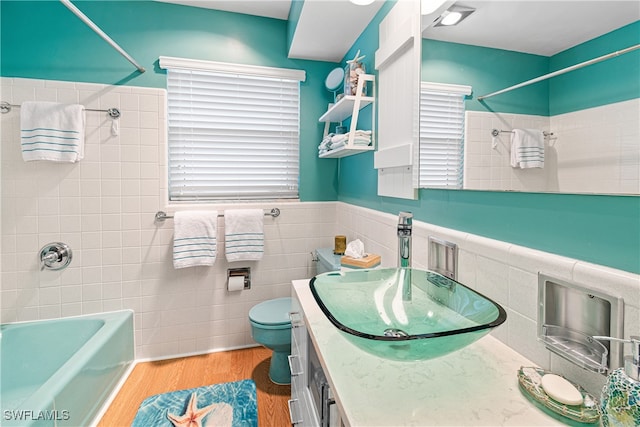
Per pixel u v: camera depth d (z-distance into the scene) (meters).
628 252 0.58
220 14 2.29
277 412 1.65
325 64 2.54
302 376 1.15
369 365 0.77
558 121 0.70
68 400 1.37
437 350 0.65
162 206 2.16
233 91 2.38
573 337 0.67
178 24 2.20
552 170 0.72
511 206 0.85
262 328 1.83
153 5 2.16
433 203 1.22
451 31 1.09
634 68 0.56
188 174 2.34
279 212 2.44
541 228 0.76
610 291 0.59
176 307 2.23
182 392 1.82
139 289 2.15
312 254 2.51
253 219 2.28
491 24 0.91
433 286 1.03
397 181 1.51
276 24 2.41
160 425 1.56
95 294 2.07
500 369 0.75
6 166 1.92
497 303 0.79
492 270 0.89
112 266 2.10
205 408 1.68
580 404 0.59
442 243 1.11
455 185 1.08
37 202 1.97
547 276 0.72
